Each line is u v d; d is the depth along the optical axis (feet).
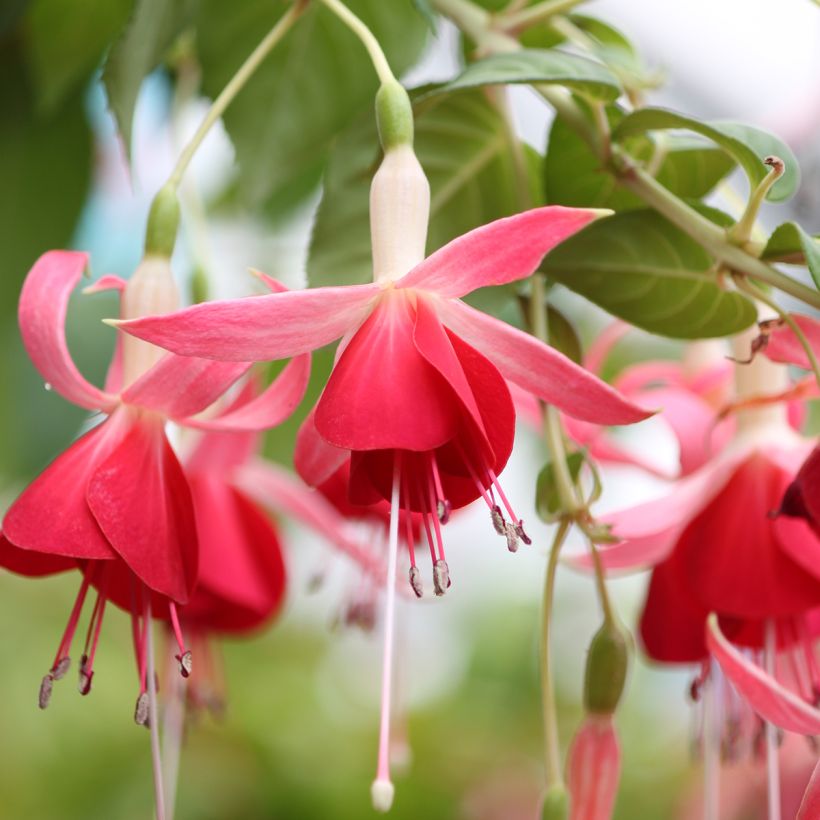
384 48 1.81
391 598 1.42
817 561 1.56
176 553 1.48
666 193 1.54
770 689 1.42
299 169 1.83
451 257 1.43
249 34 1.80
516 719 3.54
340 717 3.28
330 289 1.44
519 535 1.42
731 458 1.64
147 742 2.98
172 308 1.54
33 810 2.89
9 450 1.90
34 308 1.50
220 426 1.52
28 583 3.09
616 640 1.55
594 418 1.44
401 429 1.42
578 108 1.57
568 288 1.57
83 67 1.89
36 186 1.90
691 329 1.57
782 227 1.49
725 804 2.76
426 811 3.12
